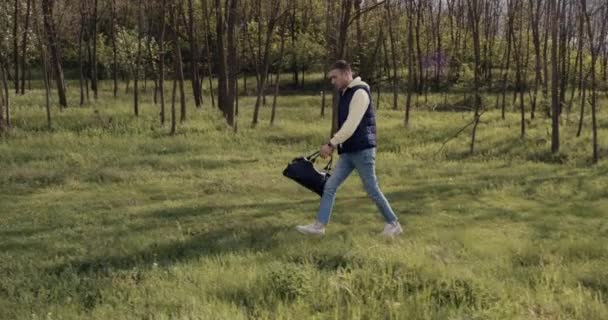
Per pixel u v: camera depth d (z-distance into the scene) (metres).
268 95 31.09
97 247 6.03
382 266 4.79
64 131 15.34
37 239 6.48
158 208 8.34
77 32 28.23
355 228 6.87
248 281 4.54
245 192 9.80
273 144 15.81
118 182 10.66
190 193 9.68
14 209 8.34
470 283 4.49
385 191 10.14
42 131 15.22
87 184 10.42
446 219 7.84
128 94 27.83
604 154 14.72
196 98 22.61
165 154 13.87
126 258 5.64
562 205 9.12
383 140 16.86
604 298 4.49
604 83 25.73
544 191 10.26
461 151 15.48
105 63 32.75
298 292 4.30
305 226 6.39
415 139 17.00
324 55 33.50
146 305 4.21
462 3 33.44
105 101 22.81
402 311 3.94
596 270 5.20
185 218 7.59
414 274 4.68
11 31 23.88
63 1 22.91
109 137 15.02
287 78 36.53
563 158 14.70
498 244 6.20
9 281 4.89
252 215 7.77
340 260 5.27
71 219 7.61
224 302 4.14
